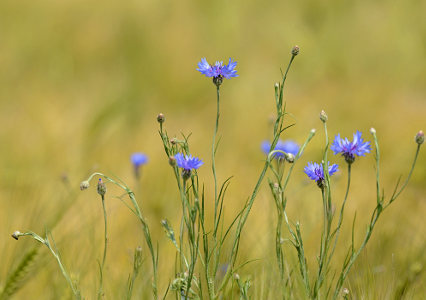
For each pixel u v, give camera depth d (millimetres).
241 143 4012
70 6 6594
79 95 4887
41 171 3496
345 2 6875
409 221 2844
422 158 3668
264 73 5426
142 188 3162
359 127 4234
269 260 2477
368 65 5641
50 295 2549
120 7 6508
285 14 6590
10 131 4117
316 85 5289
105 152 3789
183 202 2291
